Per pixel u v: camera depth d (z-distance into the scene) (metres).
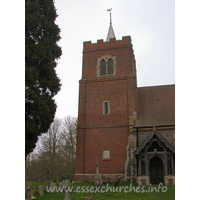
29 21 18.91
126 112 23.52
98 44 27.06
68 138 41.16
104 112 24.16
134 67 29.72
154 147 21.42
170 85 27.03
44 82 19.23
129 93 23.98
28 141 16.98
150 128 22.16
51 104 19.56
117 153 22.33
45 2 21.39
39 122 17.67
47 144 39.72
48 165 38.81
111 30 30.72
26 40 18.98
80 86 25.66
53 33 21.41
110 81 25.06
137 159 20.69
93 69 26.22
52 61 20.80
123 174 21.50
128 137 22.44
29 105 17.41
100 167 22.28
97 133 23.52
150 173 20.92
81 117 24.38
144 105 25.09
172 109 23.83
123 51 25.98
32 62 18.56
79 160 22.92
